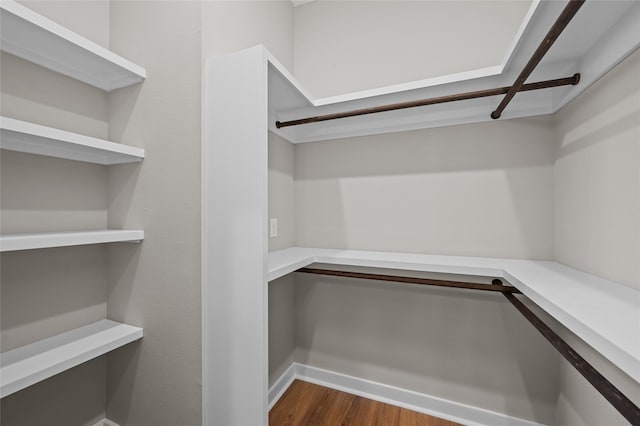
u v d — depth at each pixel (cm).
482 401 139
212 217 102
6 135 83
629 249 78
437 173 146
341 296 169
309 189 175
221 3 115
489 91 106
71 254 113
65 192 111
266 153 94
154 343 113
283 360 169
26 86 100
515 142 132
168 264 110
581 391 103
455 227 142
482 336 139
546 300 71
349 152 165
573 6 57
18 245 77
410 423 141
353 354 166
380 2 163
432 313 149
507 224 133
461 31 144
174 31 108
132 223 118
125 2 119
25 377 80
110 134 123
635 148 75
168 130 110
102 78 119
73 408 115
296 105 138
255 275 95
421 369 151
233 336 98
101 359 124
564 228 115
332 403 156
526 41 89
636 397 69
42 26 82
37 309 103
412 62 155
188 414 106
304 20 182
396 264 125
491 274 110
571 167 109
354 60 169
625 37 76
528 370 131
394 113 146
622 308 63
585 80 95
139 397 116
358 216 163
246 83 96
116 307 122
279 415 147
